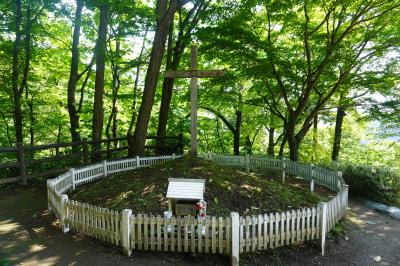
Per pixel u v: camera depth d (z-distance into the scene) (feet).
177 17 63.67
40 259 18.95
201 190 21.58
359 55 47.37
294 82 50.06
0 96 57.06
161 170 29.78
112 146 68.23
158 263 18.89
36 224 24.64
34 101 60.49
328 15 44.14
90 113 68.03
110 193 27.76
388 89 49.29
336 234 24.75
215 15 48.49
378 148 75.66
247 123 77.66
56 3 43.78
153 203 24.49
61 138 74.90
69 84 51.44
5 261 10.36
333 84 51.70
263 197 26.53
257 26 51.67
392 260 21.62
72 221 23.26
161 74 61.82
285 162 44.42
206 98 58.03
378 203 35.88
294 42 53.11
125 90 71.26
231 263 19.01
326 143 78.28
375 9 44.68
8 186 36.01
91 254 19.75
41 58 57.57
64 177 32.17
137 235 20.18
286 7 42.65
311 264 20.38
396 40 44.80
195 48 30.37
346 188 29.76
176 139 58.85
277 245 21.16
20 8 45.14
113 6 44.47
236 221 18.97
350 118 73.56
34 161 37.65
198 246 19.62
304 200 28.63
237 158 50.34
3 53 50.31
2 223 24.80
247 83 68.23
